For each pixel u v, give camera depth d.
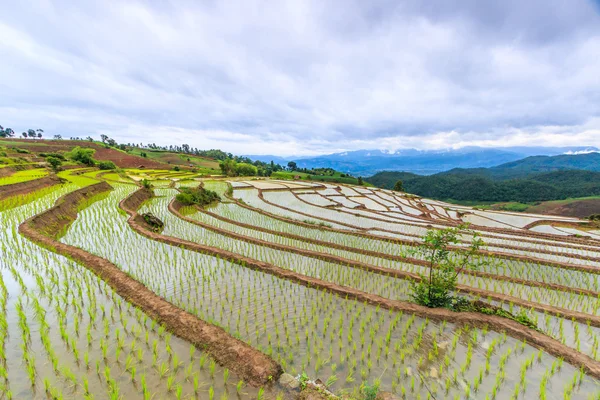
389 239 16.52
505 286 9.97
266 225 19.17
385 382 5.02
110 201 22.05
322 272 10.43
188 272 9.59
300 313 7.25
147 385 4.62
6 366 4.82
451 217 31.97
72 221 15.62
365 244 15.45
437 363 5.54
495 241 18.53
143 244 12.09
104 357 5.10
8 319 6.10
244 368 4.99
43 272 8.48
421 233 19.38
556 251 16.77
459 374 5.25
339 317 7.12
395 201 40.66
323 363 5.42
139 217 16.44
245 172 78.12
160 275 9.28
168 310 6.64
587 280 11.28
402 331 6.59
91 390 4.45
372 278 10.04
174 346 5.61
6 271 8.52
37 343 5.39
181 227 16.70
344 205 32.75
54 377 4.65
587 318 7.40
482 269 11.88
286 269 9.93
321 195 40.53
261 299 7.94
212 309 7.32
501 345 6.13
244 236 14.59
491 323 6.77
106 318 6.36
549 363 5.62
